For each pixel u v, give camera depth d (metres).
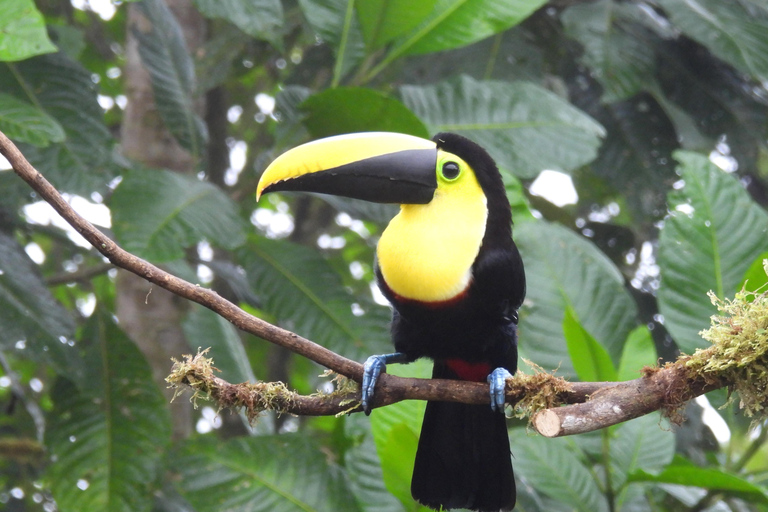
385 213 7.81
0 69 7.22
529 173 7.53
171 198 6.77
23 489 9.37
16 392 7.50
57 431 7.09
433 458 5.28
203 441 6.63
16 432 9.61
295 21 9.55
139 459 7.06
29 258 7.28
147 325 8.73
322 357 4.65
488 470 5.21
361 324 7.55
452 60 9.06
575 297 6.86
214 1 7.12
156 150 9.00
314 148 5.36
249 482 6.53
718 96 9.58
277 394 4.68
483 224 5.18
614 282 6.95
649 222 9.44
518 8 7.56
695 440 8.11
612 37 8.59
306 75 9.97
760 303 4.27
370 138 5.39
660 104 9.34
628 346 6.07
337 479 6.60
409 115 6.78
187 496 6.49
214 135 10.63
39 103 7.20
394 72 9.40
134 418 7.15
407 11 7.32
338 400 4.82
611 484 6.39
